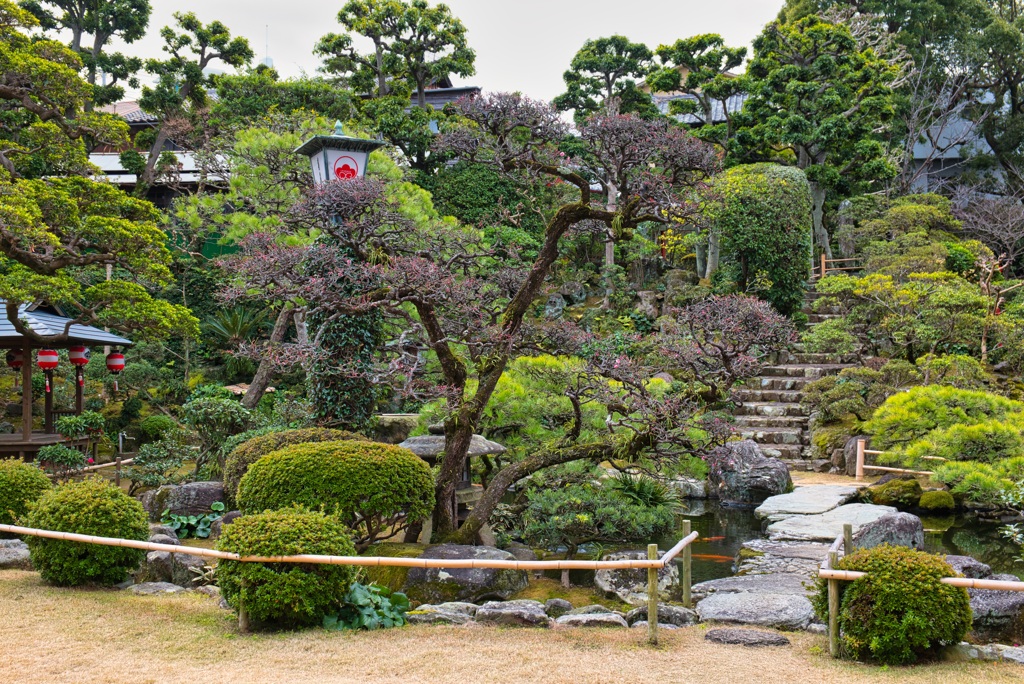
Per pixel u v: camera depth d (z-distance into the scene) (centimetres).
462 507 817
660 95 2914
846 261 2123
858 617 446
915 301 1446
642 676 417
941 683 410
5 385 1498
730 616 538
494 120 750
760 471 1112
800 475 1257
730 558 821
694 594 664
